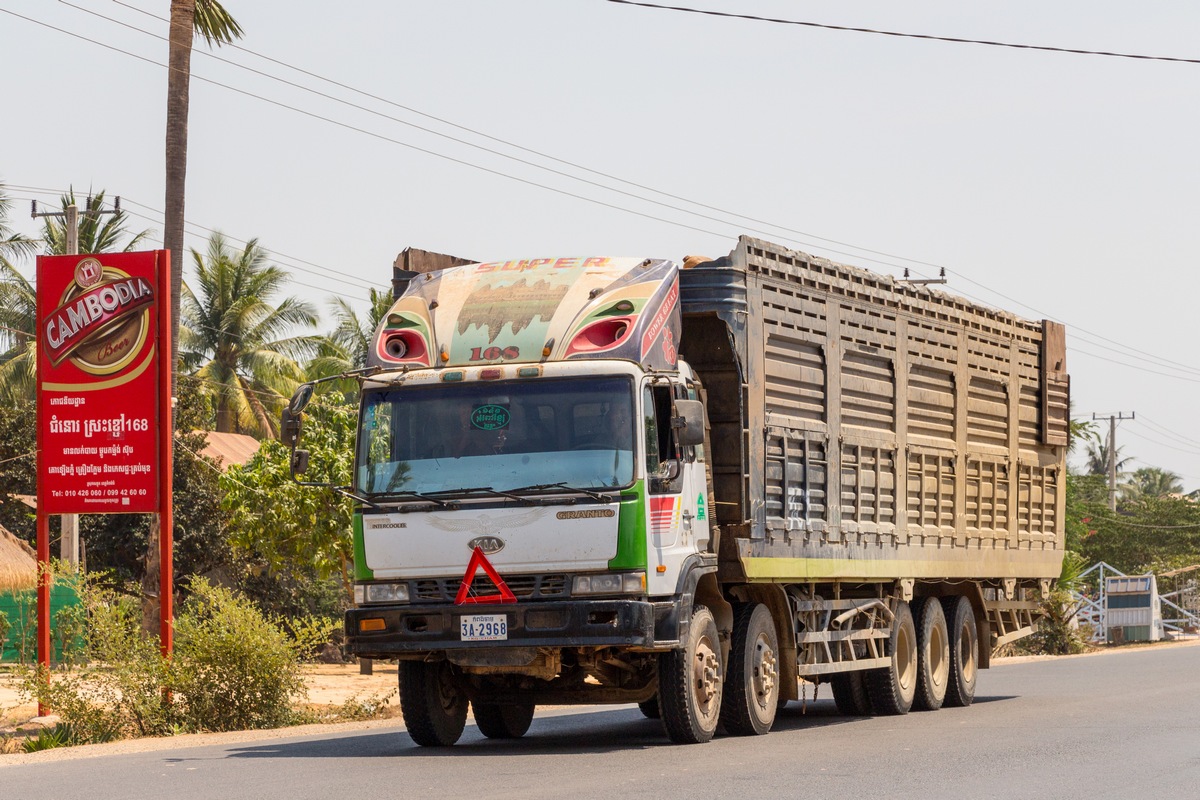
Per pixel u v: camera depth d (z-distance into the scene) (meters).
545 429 17.16
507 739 20.98
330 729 23.97
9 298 69.69
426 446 17.44
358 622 17.31
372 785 13.83
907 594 24.41
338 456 43.94
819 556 21.34
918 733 19.77
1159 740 18.28
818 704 29.23
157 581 33.84
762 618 20.02
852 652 22.64
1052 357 30.69
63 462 25.31
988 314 28.03
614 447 16.95
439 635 16.94
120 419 25.17
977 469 27.33
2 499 54.62
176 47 36.69
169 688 24.66
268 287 78.50
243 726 24.80
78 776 15.34
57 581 26.52
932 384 25.73
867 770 14.96
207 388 71.75
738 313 19.64
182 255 36.75
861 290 23.25
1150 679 34.75
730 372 19.72
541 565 16.78
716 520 19.38
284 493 43.47
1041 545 30.28
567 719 25.80
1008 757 16.27
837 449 22.17
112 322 25.25
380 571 17.28
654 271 18.81
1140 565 102.81
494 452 17.22
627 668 18.69
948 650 26.41
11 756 19.55
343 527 43.84
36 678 24.70
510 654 16.98
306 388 17.94
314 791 13.38
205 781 14.45
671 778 14.23
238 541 44.75
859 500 22.78
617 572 16.72
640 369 17.30
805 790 13.32
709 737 18.38
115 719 24.41
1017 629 29.97
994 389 28.38
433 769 15.31
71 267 25.41
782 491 20.50
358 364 74.69
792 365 21.09
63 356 25.36
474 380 17.47
